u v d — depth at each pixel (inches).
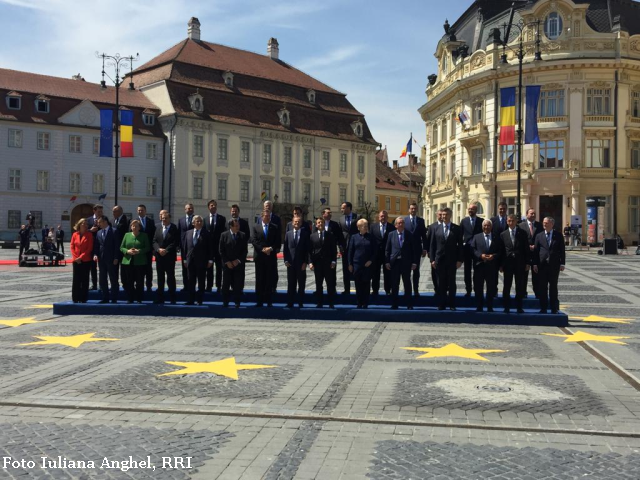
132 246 584.1
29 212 2335.1
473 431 249.4
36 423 257.3
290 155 2891.2
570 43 1941.4
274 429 250.8
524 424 256.4
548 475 206.5
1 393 299.9
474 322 526.9
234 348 411.2
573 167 1940.2
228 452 225.9
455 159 2281.0
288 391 304.7
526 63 1953.7
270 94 2878.9
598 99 1967.3
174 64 2628.0
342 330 486.9
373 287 603.8
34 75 2450.8
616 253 1611.7
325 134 2999.5
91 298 618.5
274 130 2815.0
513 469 211.3
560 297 710.5
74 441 236.4
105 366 357.1
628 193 1974.7
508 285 532.7
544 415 268.7
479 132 2091.5
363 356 386.9
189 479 202.8
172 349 407.2
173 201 2551.7
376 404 283.4
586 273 1040.8
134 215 2539.4
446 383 320.5
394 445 233.3
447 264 545.3
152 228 613.6
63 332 471.8
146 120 2568.9
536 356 388.8
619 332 480.4
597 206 1817.2
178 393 300.7
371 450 228.1
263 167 2800.2
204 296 607.5
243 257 559.2
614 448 231.6
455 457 221.6
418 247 561.9
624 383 323.0
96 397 293.6
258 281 562.6
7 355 387.5
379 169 3917.3
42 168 2357.3
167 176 2583.7
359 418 263.0
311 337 454.0
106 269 586.6
